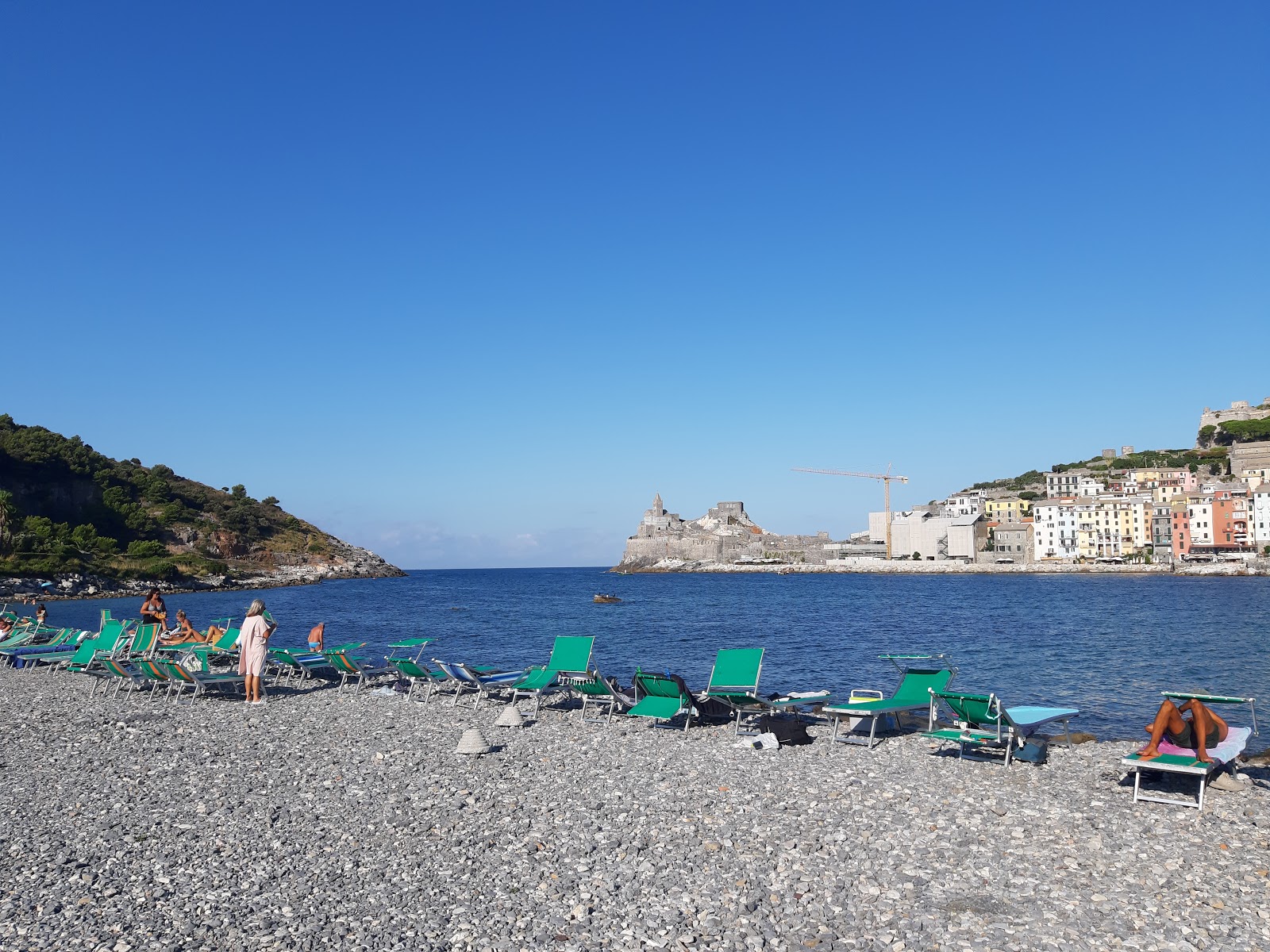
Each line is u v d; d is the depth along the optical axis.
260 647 21.25
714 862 9.37
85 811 11.74
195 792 12.65
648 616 68.75
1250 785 11.72
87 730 17.61
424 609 77.44
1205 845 9.56
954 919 7.83
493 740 16.14
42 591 102.25
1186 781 12.15
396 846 10.09
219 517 167.75
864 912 8.03
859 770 13.39
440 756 14.77
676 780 12.86
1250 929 7.49
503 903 8.37
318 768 14.03
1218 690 25.53
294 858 9.73
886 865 9.20
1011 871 8.95
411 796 12.27
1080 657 35.00
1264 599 84.44
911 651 37.72
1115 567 166.50
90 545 128.12
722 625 57.44
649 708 16.56
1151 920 7.72
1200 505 171.12
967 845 9.76
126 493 153.38
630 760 14.24
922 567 198.00
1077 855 9.36
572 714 18.89
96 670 23.92
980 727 14.31
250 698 21.23
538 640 45.53
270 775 13.60
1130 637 44.31
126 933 7.79
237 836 10.55
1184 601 83.06
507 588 142.38
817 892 8.50
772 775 13.08
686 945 7.43
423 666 22.17
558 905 8.29
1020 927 7.64
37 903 8.50
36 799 12.40
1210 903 8.05
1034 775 12.90
